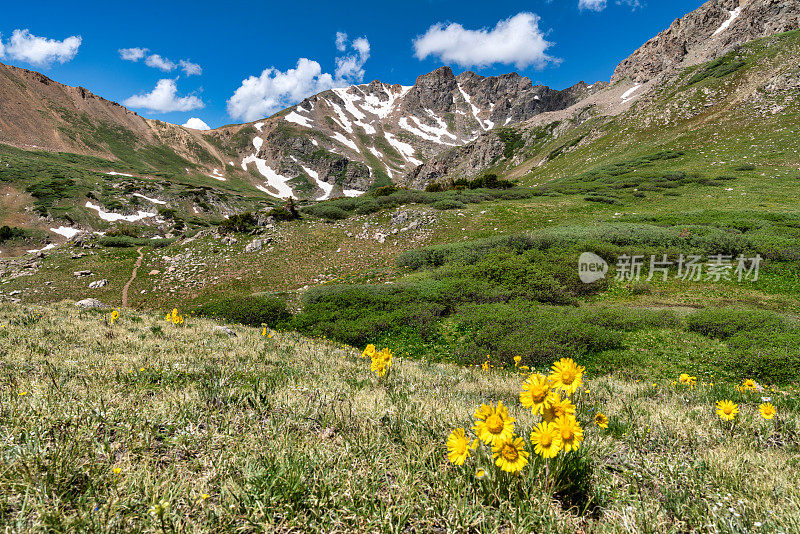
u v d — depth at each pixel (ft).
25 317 26.50
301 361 22.90
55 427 8.86
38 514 5.90
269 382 14.85
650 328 43.78
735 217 93.86
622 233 82.69
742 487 7.93
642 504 7.21
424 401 13.60
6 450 7.49
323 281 96.32
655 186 148.36
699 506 7.06
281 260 108.37
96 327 26.12
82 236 145.79
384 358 17.11
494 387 21.18
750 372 32.50
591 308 53.52
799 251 63.93
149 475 7.15
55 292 96.37
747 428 12.98
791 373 30.81
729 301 54.70
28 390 11.09
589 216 116.78
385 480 7.83
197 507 6.66
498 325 46.26
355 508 6.83
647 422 12.78
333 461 8.26
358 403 12.92
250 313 61.26
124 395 11.69
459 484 7.43
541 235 86.33
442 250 91.97
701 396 19.60
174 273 106.11
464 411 12.30
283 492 6.93
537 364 37.83
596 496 7.41
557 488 7.04
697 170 170.40
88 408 9.84
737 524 6.35
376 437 9.86
